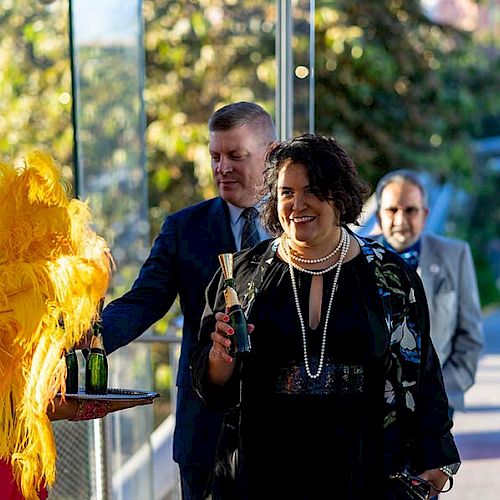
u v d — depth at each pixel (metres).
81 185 5.48
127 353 5.86
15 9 6.51
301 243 3.83
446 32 12.55
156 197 6.49
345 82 11.10
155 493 6.41
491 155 25.23
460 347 5.96
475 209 25.36
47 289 3.74
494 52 19.45
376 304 3.85
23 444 3.83
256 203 4.60
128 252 5.90
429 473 4.02
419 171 12.44
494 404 10.92
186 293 4.62
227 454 3.93
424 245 6.03
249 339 3.77
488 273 22.02
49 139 6.54
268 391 3.83
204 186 6.48
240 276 3.96
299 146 3.83
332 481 3.79
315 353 3.81
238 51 6.15
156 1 6.27
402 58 11.89
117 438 5.90
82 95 5.57
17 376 3.78
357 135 11.48
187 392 4.57
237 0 6.10
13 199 3.83
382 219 6.07
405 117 12.01
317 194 3.78
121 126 5.79
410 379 3.90
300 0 5.79
